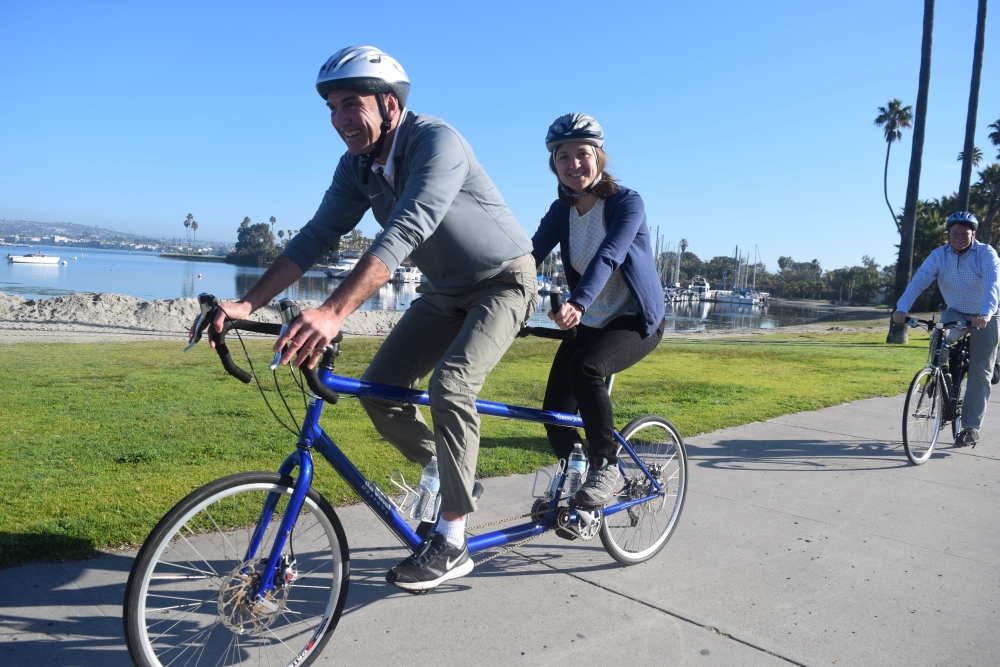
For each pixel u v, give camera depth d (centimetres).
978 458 561
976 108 1889
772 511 420
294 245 272
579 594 304
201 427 541
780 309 8188
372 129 244
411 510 269
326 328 204
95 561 301
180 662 234
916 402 536
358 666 242
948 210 5903
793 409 732
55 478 404
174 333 1556
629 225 303
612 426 306
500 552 293
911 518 415
